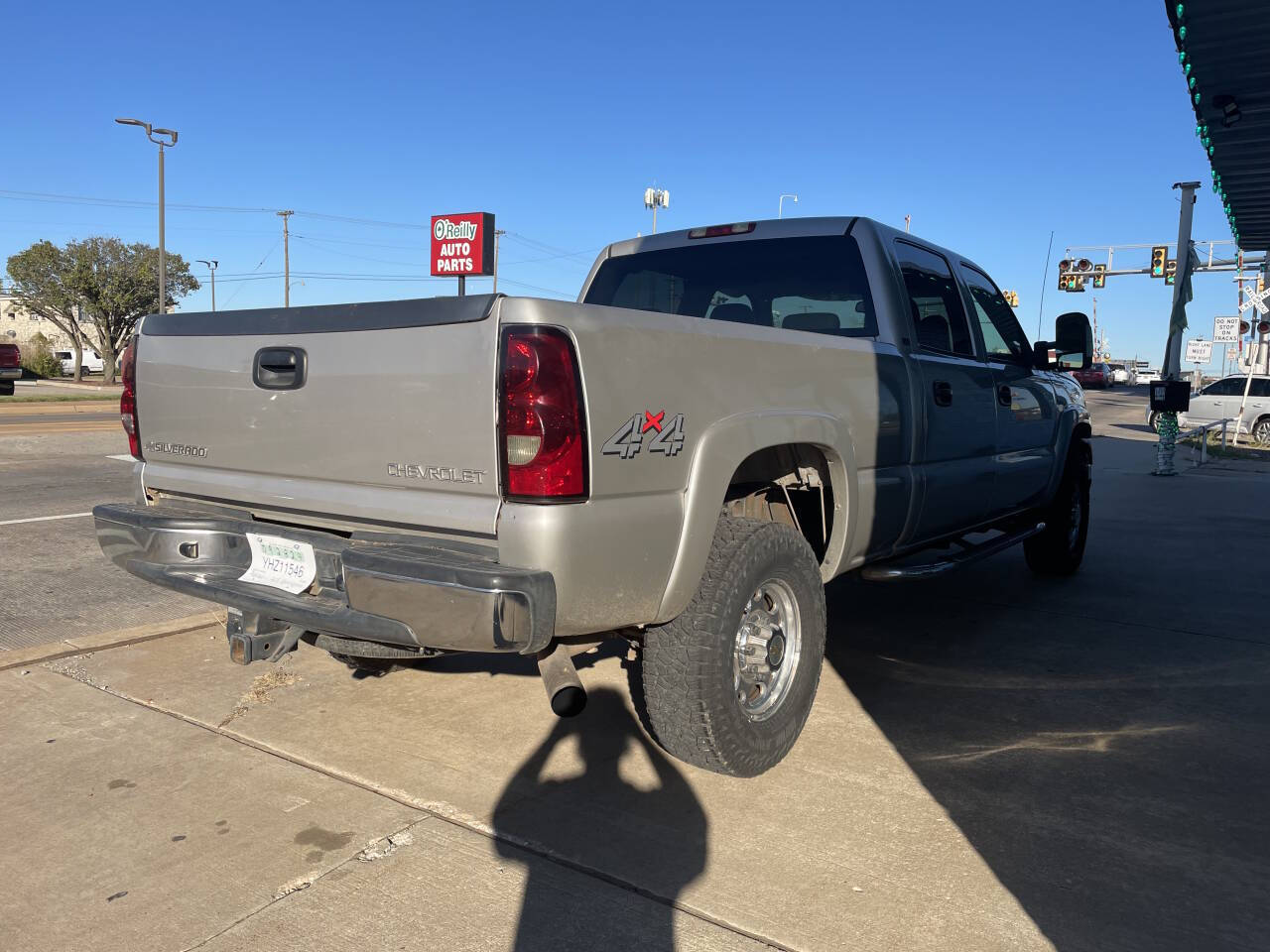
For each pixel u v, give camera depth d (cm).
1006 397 548
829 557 387
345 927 255
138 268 4797
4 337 7212
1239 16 725
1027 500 607
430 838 301
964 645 516
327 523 315
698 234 504
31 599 575
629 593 289
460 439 275
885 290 445
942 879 281
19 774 343
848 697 434
